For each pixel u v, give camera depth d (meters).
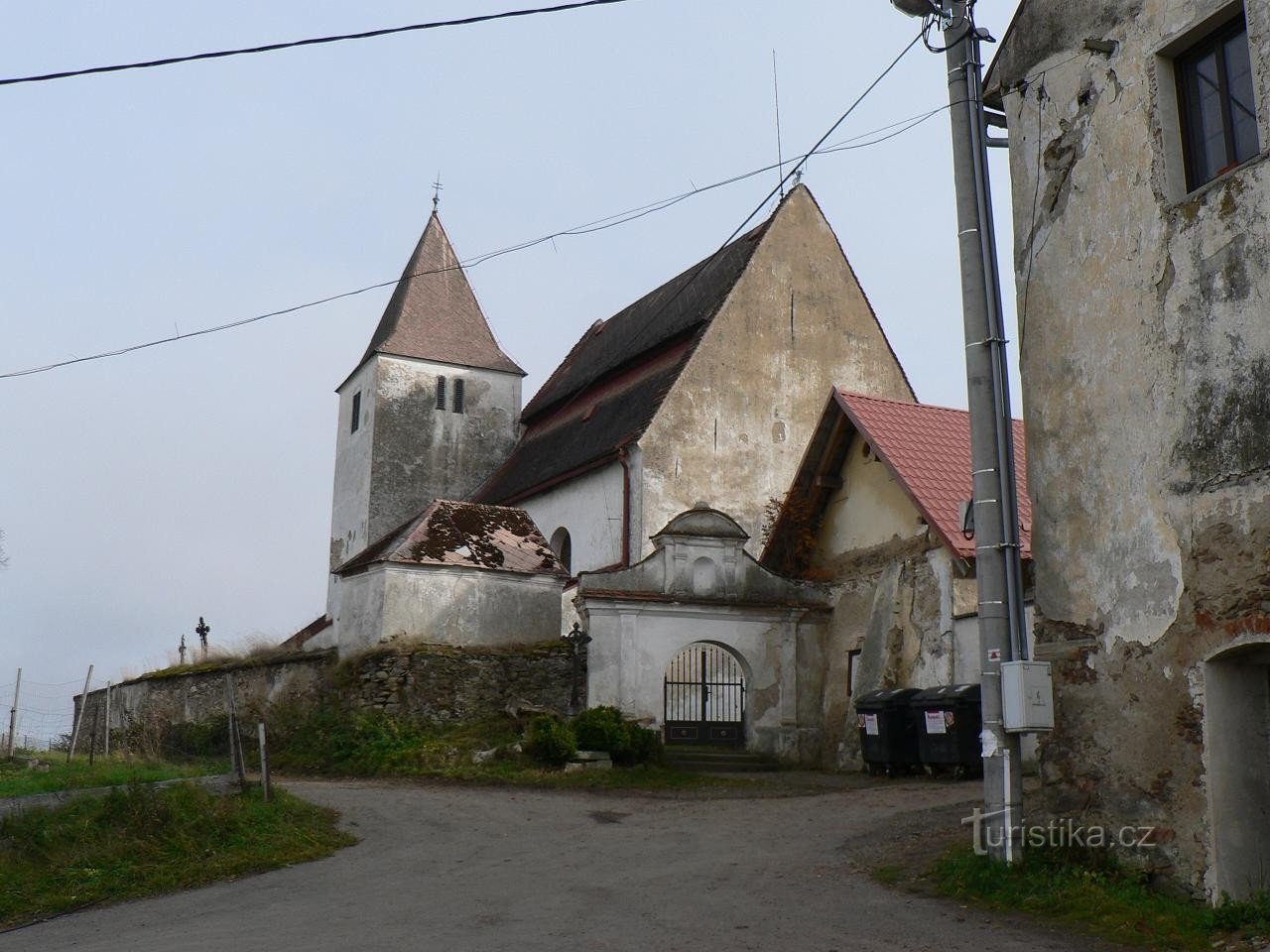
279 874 12.59
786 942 8.98
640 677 22.91
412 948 8.95
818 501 25.17
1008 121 12.58
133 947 9.52
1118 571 10.78
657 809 16.95
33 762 21.05
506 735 21.58
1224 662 9.92
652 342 33.59
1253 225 9.84
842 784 19.72
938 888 10.74
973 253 11.54
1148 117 10.93
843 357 32.47
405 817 15.98
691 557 23.95
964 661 20.61
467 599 24.06
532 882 11.66
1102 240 11.30
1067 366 11.56
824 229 33.22
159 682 28.80
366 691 22.52
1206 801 9.75
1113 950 8.77
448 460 41.41
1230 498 9.81
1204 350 10.17
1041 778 11.29
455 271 44.62
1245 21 10.21
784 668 24.00
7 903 11.58
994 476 11.20
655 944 8.95
